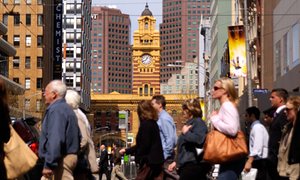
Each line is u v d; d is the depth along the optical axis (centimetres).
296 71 4009
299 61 3928
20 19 10562
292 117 1180
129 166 3981
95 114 18025
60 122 1077
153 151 1224
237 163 1044
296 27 4041
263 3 5281
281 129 1316
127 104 18000
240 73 4619
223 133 1034
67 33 13275
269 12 5219
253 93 3909
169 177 1389
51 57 11300
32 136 1494
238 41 4628
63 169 1098
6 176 834
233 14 8169
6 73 8131
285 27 4469
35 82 10525
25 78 10544
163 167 1268
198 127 1232
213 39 11200
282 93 1383
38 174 1458
